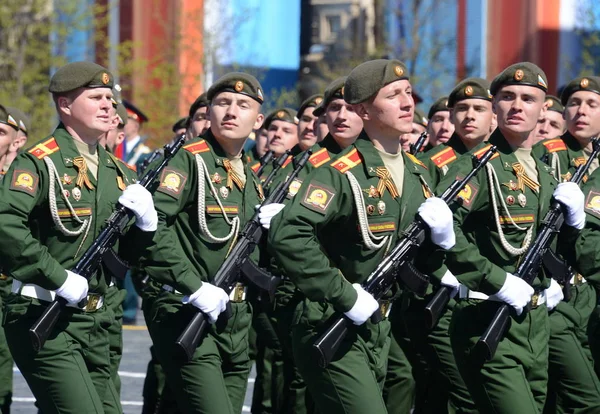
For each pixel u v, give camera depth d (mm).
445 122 16922
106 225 10625
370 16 57281
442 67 48875
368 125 10172
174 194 11445
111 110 10953
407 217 10133
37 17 47312
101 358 10766
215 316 11156
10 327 10398
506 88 11000
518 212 10789
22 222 10164
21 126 16469
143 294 12234
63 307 10219
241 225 11930
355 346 9859
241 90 11898
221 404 11250
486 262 10344
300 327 10062
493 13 47594
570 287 12391
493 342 10195
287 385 13922
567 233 11062
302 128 17000
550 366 12188
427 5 49656
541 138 17078
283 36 55625
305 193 9742
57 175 10492
